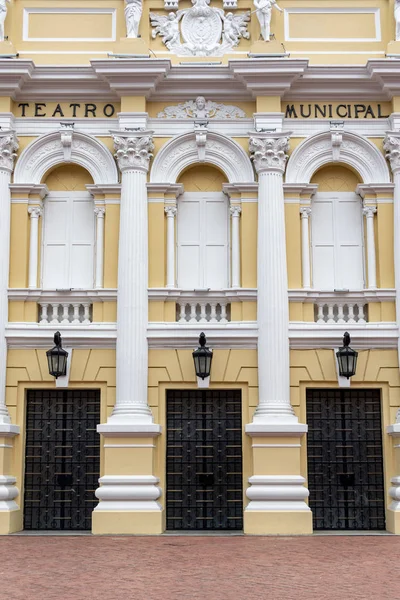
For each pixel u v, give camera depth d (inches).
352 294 870.4
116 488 811.4
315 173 903.7
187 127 894.4
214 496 844.6
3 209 872.3
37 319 875.4
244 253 873.5
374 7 920.3
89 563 619.2
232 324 860.0
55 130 893.2
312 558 641.6
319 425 857.5
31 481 850.8
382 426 852.0
